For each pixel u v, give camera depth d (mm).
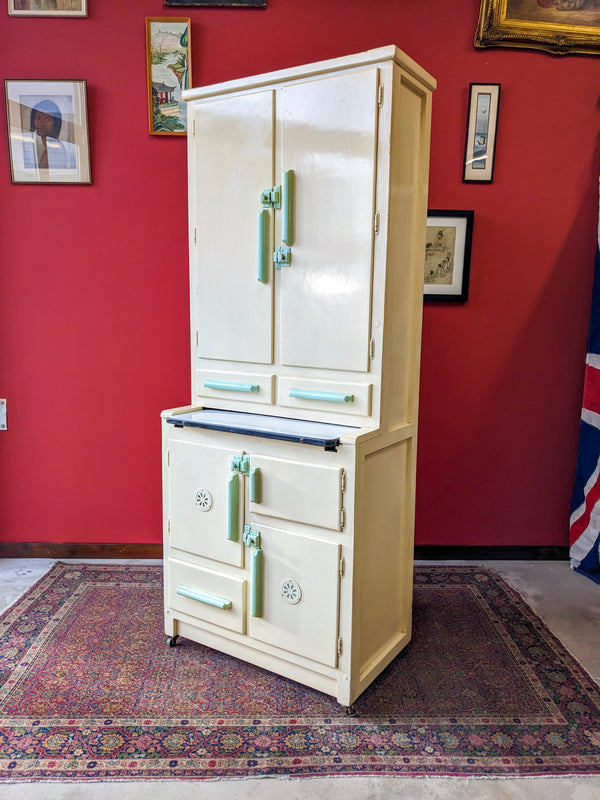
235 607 1745
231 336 1840
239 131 1727
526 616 2115
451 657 1864
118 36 2283
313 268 1646
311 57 2279
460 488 2520
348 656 1563
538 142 2322
